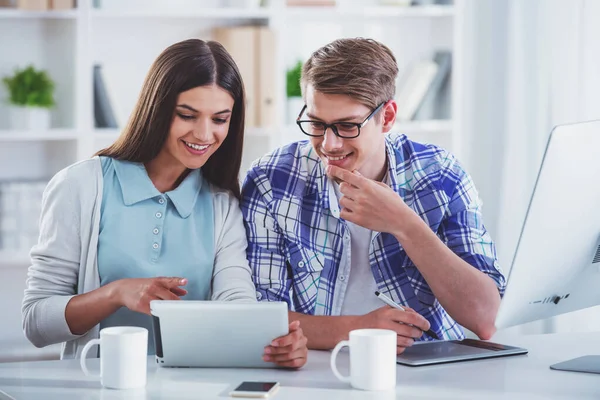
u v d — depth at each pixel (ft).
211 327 6.16
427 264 7.26
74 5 12.79
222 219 8.03
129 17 13.62
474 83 13.93
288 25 14.23
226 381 5.87
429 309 7.92
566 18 11.99
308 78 7.27
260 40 13.20
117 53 13.65
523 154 12.85
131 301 6.89
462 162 14.03
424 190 7.97
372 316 6.89
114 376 5.65
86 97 12.87
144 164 7.91
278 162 8.20
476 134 13.99
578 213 5.88
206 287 7.92
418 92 14.10
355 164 7.39
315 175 8.05
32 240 12.89
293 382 5.84
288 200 7.98
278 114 13.42
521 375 6.02
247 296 7.64
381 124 7.49
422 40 14.70
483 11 13.82
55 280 7.65
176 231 7.80
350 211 7.30
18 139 13.26
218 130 7.57
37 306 7.40
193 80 7.36
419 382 5.82
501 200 13.17
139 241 7.70
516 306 5.99
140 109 7.68
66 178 7.71
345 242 7.88
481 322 7.38
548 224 5.75
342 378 5.77
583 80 11.54
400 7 14.02
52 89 12.94
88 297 7.17
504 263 13.02
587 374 6.05
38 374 6.06
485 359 6.53
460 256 7.87
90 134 12.89
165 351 6.20
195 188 7.97
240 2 13.82
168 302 6.17
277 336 6.18
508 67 13.12
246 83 13.23
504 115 13.41
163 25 13.80
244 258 7.97
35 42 13.23
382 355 5.59
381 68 7.31
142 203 7.78
